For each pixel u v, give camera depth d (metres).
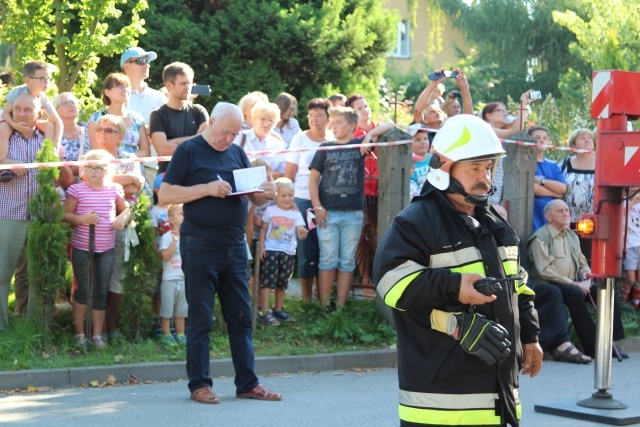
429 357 4.46
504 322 4.52
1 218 9.75
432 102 14.02
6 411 7.91
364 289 12.22
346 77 26.61
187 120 10.86
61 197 10.21
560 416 8.44
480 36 40.66
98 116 10.56
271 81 25.20
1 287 9.83
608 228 8.56
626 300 13.30
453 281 4.32
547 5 40.12
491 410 4.44
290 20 25.12
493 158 4.53
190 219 8.18
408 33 45.09
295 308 11.77
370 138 11.42
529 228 12.10
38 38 18.05
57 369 8.96
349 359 10.41
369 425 7.68
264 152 10.99
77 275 9.73
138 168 10.43
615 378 10.32
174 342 10.01
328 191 11.41
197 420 7.67
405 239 4.49
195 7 26.28
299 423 7.68
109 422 7.56
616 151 8.48
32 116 9.86
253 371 8.57
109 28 24.48
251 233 11.02
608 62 24.06
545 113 22.81
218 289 8.49
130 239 9.91
